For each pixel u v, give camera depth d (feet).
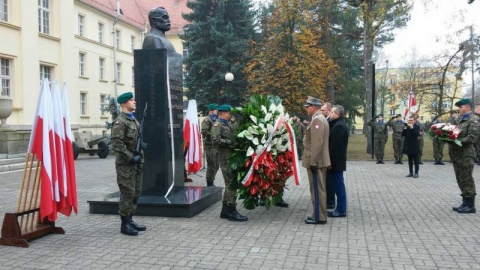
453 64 93.91
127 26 132.46
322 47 95.09
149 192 29.09
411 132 44.88
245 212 27.89
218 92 102.78
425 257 18.16
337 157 26.23
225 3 102.27
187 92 108.37
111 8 127.75
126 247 19.69
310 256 18.31
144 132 29.12
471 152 27.14
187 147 42.98
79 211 28.04
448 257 18.16
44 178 20.79
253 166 24.90
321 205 24.29
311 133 24.18
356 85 122.01
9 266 17.03
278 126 25.25
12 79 73.26
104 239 21.09
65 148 21.89
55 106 21.52
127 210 21.98
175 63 31.32
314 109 24.95
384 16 73.20
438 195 34.14
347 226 23.84
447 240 20.88
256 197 26.14
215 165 37.32
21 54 74.13
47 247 19.70
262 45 98.99
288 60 90.07
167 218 25.94
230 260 17.78
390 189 37.42
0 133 58.95
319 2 84.53
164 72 29.30
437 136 27.99
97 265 17.15
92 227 23.61
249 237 21.47
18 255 18.48
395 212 27.63
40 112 20.97
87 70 110.22
